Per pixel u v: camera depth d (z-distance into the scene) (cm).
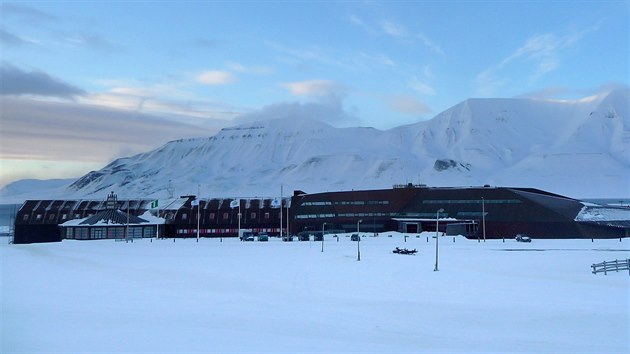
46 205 16712
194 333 3494
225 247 11331
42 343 3203
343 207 16625
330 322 3900
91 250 10725
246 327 3709
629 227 14275
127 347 3127
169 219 16188
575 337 3494
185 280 6175
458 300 4841
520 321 3969
